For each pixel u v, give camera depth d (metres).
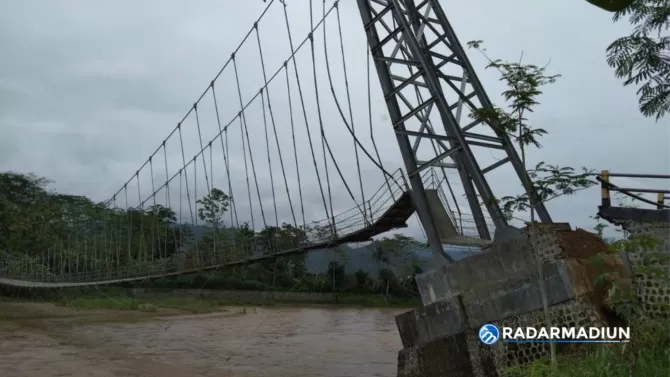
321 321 42.69
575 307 6.81
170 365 16.62
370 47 10.51
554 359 5.72
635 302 5.97
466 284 8.12
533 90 5.87
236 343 24.66
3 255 56.75
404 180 12.74
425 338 8.45
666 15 7.93
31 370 14.80
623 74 8.24
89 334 26.98
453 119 9.29
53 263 61.06
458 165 10.25
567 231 7.39
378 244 74.94
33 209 64.81
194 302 57.34
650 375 4.89
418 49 9.75
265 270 72.69
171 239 55.84
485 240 9.48
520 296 7.41
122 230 58.59
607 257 7.20
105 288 58.88
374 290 73.31
